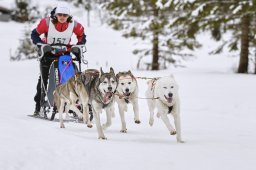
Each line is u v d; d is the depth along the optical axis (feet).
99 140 28.40
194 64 112.06
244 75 72.18
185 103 48.32
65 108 38.37
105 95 29.78
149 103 35.50
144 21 91.56
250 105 45.98
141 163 21.94
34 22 168.25
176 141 29.68
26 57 120.16
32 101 52.70
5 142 22.82
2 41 136.36
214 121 39.40
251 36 81.41
